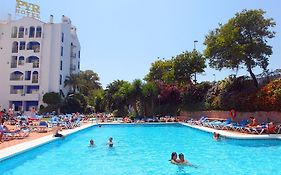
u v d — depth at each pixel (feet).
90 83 225.76
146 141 64.54
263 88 80.53
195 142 62.28
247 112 84.84
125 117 134.00
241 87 96.07
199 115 118.11
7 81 164.14
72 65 192.85
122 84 146.72
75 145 55.57
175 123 113.29
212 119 100.22
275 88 76.48
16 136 55.01
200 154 46.52
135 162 39.88
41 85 163.32
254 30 89.86
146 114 139.54
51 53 167.94
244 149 50.62
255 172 33.68
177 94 136.77
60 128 72.23
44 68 164.45
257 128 63.98
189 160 41.45
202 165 37.83
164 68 170.71
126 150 51.01
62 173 32.73
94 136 74.43
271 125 64.49
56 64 167.94
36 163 38.37
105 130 92.89
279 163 38.81
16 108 163.02
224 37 89.45
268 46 90.79
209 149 51.55
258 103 79.66
